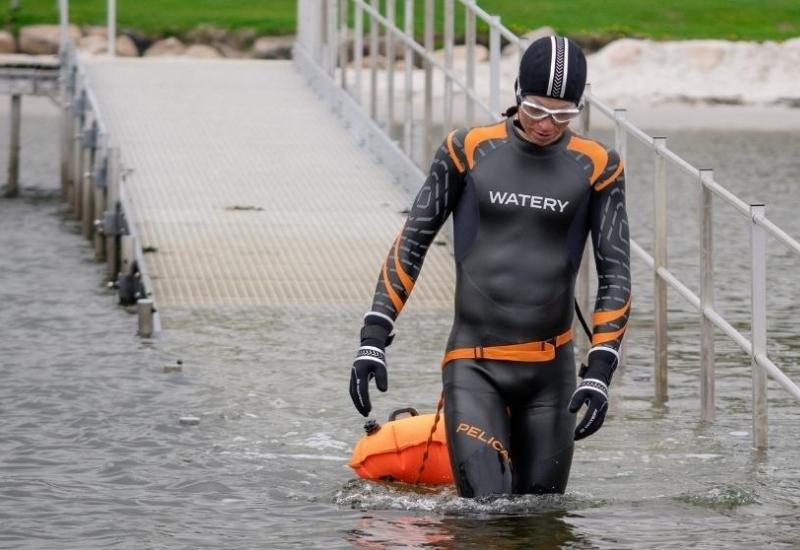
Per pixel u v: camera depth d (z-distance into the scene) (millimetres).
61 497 23781
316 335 38188
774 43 142000
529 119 21297
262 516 22703
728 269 52500
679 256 56281
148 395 31469
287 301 42031
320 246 46844
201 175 54719
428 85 50719
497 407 21672
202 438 27891
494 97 43188
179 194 52188
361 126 60188
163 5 145750
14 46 133375
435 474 24109
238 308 41250
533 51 21266
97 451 26875
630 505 23281
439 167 22000
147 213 49719
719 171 87500
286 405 30719
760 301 27344
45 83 76312
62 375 33375
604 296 21484
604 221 21672
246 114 64375
